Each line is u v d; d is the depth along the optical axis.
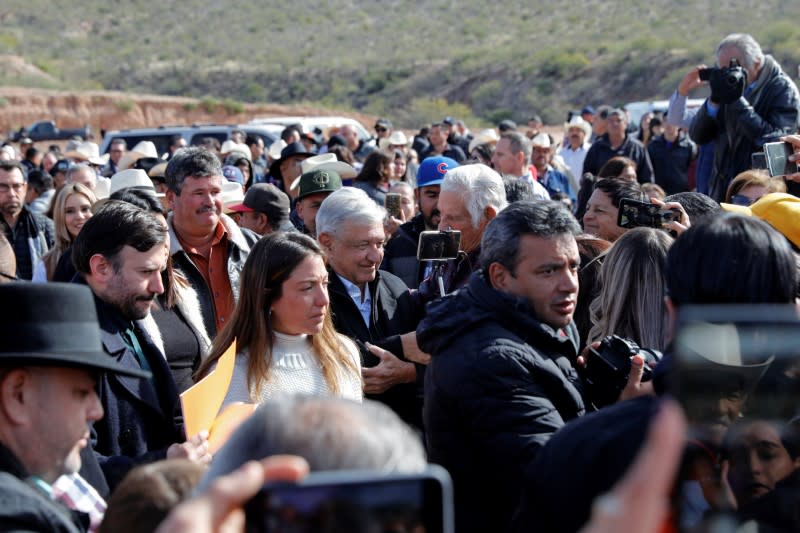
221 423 3.29
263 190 6.96
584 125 14.32
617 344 3.35
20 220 8.54
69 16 98.75
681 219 4.36
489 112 63.06
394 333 4.90
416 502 1.38
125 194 5.41
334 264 4.83
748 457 1.49
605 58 63.31
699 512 1.48
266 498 1.36
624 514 1.13
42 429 2.47
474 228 5.04
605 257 4.14
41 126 39.44
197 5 103.06
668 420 1.15
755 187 5.29
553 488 2.06
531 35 79.00
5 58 74.50
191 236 5.33
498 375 3.06
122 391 3.80
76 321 2.53
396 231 6.59
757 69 6.96
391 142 16.47
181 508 1.31
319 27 94.12
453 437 3.20
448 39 83.56
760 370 1.50
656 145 12.73
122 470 3.50
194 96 79.88
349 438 1.62
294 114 56.94
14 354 2.40
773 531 1.49
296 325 4.00
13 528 2.25
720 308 1.53
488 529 3.14
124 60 88.19
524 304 3.23
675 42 61.44
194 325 4.64
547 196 8.48
